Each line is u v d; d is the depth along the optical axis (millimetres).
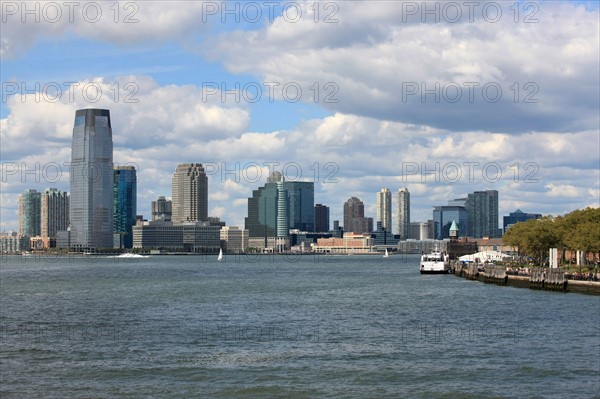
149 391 80875
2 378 86125
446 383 84062
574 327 120875
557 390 81188
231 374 87688
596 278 180500
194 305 166500
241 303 171500
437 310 150625
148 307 162000
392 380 85250
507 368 90562
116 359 95938
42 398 78312
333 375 87375
